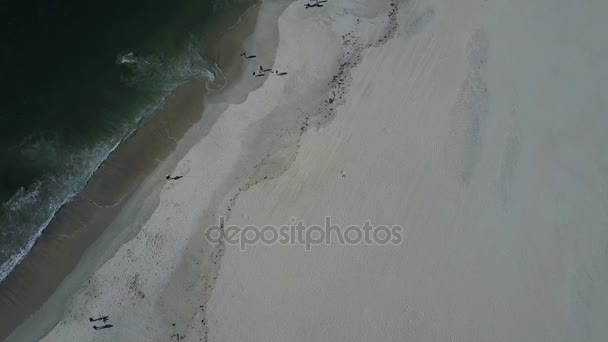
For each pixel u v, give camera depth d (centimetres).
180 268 2705
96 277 2708
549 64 3167
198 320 2606
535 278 2677
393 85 3062
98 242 2795
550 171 2898
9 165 2930
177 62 3183
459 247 2734
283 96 3052
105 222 2839
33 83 3103
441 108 2998
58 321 2644
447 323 2597
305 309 2617
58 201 2877
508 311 2616
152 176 2914
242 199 2814
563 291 2652
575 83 3130
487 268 2697
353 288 2655
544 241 2752
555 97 3080
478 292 2652
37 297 2703
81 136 3012
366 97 3030
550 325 2595
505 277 2680
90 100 3092
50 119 3041
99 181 2916
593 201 2841
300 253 2712
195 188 2853
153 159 2955
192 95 3086
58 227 2825
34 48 3172
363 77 3083
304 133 2947
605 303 2631
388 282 2667
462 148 2909
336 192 2822
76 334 2609
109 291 2678
